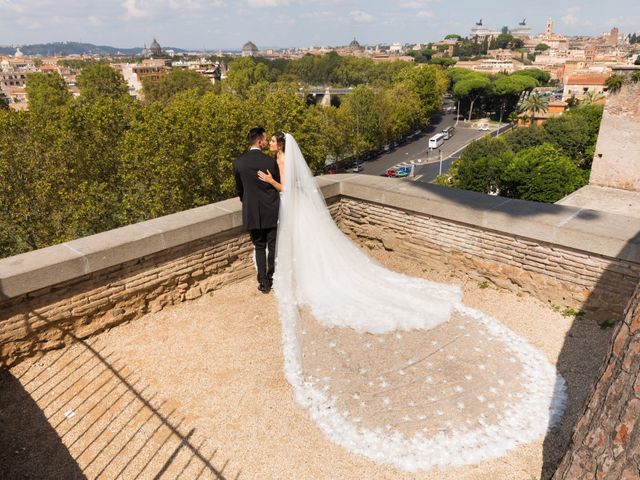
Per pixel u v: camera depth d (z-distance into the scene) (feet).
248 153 17.44
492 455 11.27
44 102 244.63
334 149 228.02
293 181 17.39
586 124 197.47
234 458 11.48
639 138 60.03
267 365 14.80
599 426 7.17
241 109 120.06
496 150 194.70
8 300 14.03
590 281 16.62
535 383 13.52
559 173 140.05
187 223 17.88
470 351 14.57
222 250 19.51
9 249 82.43
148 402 13.38
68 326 15.67
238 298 19.08
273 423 12.48
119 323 17.03
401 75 389.60
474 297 18.81
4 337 14.21
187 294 18.81
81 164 97.50
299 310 16.62
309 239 17.47
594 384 7.70
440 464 11.07
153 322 17.39
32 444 12.00
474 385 13.23
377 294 17.25
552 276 17.61
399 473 10.93
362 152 268.62
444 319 16.03
